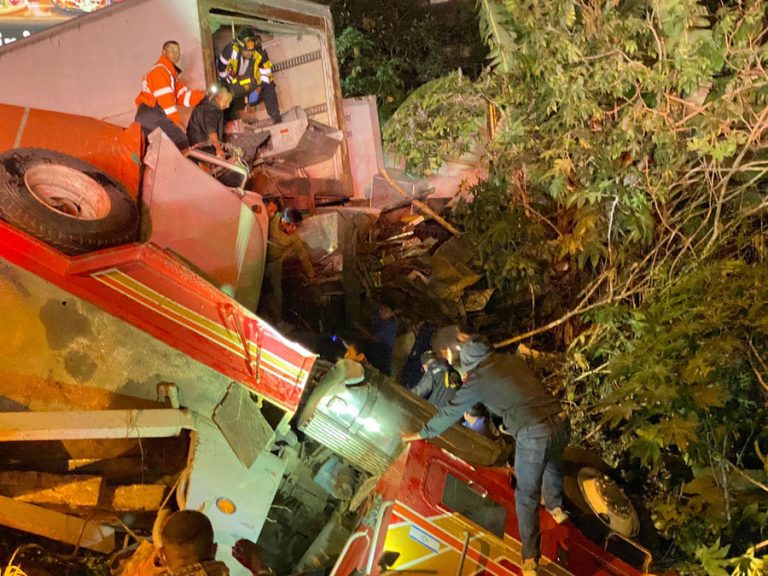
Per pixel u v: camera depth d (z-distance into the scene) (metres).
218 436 4.50
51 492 4.19
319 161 9.66
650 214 7.02
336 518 5.18
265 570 4.27
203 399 4.57
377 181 10.13
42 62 7.84
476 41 14.77
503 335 8.15
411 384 7.50
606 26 6.85
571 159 7.20
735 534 5.81
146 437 4.46
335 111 9.77
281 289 7.54
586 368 7.30
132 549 4.36
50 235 4.41
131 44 7.84
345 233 8.23
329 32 9.72
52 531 4.17
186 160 5.81
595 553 4.64
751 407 6.13
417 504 4.29
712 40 6.71
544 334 8.17
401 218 9.87
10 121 5.43
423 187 10.17
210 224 5.86
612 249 7.43
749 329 5.91
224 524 4.58
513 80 7.84
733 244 7.21
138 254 4.63
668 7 6.73
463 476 4.55
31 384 4.26
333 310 7.96
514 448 5.23
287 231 7.50
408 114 8.84
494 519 4.44
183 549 3.13
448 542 4.27
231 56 8.97
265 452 4.71
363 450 5.00
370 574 4.06
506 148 7.93
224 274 5.94
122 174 5.54
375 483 4.92
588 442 7.02
